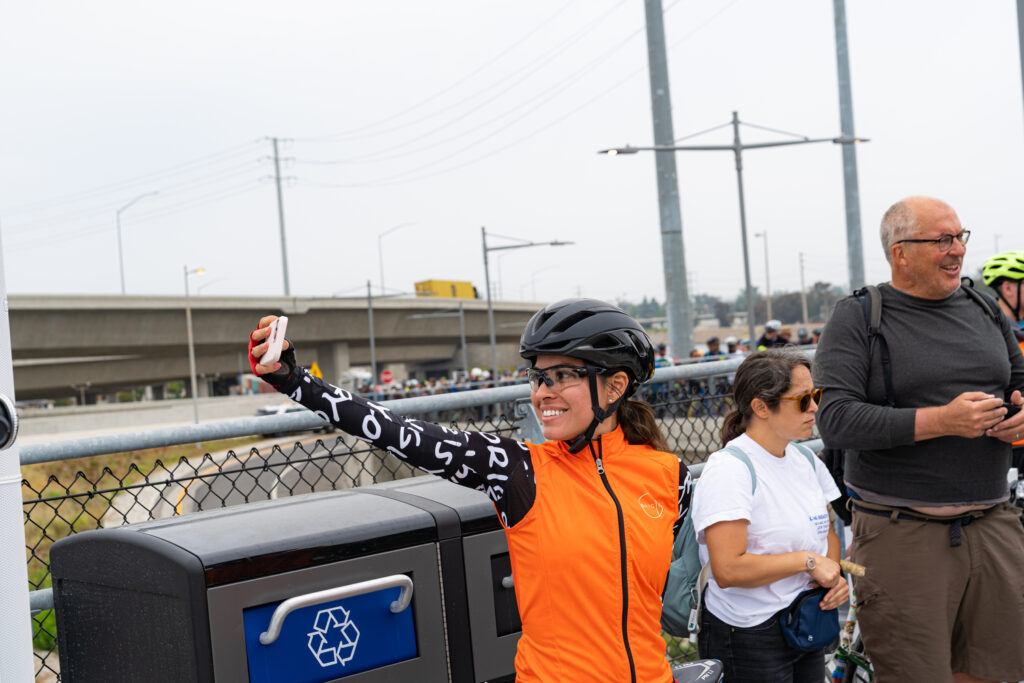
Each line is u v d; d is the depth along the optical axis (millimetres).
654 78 14352
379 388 43281
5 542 1397
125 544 1762
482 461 1581
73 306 49719
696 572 2783
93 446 2463
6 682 1385
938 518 2688
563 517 1572
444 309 69188
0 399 1385
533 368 1634
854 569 2539
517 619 2047
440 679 1917
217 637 1640
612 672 1566
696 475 3531
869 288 2809
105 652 1845
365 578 1825
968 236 2672
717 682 1965
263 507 2002
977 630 2762
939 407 2535
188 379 75562
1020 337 3600
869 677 3059
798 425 2418
